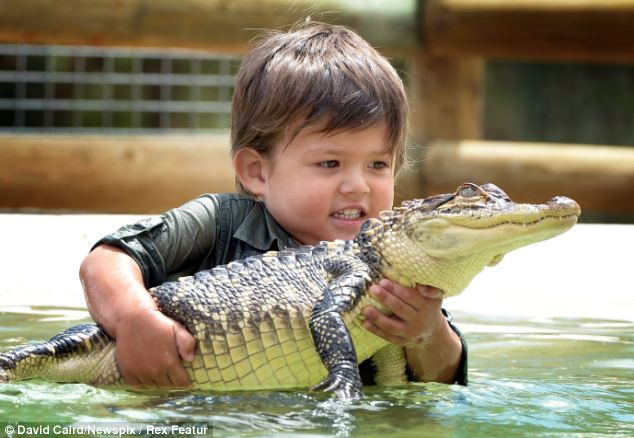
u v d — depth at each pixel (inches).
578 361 290.7
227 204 282.5
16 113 922.1
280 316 243.0
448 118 792.3
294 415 211.0
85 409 215.3
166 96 926.4
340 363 229.9
